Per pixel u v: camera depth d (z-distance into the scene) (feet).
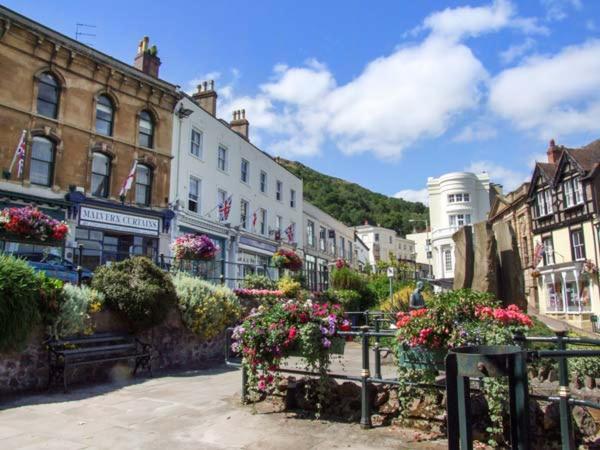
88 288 30.25
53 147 59.98
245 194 95.55
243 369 21.91
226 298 39.09
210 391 25.04
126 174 67.46
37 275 25.99
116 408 21.33
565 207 108.06
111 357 28.84
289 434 17.04
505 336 16.25
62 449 15.70
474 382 18.37
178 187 74.49
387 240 304.71
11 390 24.61
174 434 17.35
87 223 61.26
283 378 22.12
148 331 32.94
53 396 23.97
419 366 17.26
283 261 62.39
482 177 191.93
